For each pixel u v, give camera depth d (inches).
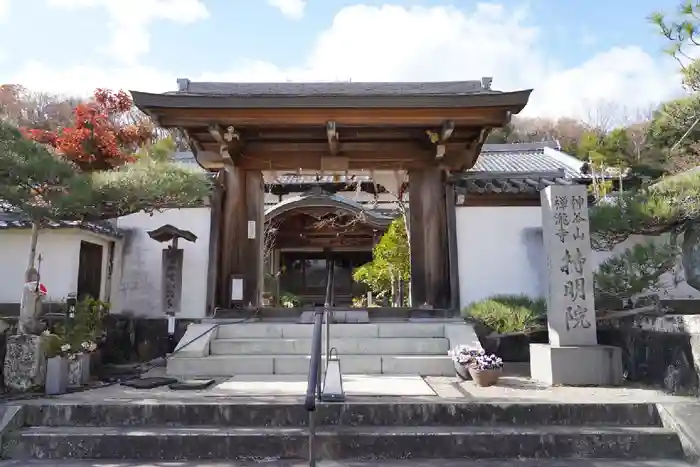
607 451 180.7
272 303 665.0
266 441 179.3
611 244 289.3
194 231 391.5
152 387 236.8
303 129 353.4
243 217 380.8
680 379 227.5
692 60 215.0
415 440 180.1
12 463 174.1
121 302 388.5
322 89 364.5
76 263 355.6
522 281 373.7
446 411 194.5
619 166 553.3
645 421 194.9
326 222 696.4
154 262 392.2
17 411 192.7
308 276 834.8
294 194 705.0
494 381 240.7
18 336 231.9
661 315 249.0
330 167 385.7
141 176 269.7
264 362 279.0
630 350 273.9
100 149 384.2
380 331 314.0
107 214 275.4
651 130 265.0
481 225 382.6
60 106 686.5
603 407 195.9
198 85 364.2
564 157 609.6
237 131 350.0
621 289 272.1
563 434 181.5
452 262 374.9
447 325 314.2
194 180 290.7
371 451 179.0
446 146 380.2
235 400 202.7
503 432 182.5
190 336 306.0
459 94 315.6
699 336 216.5
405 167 389.1
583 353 247.4
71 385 238.7
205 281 383.2
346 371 279.0
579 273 263.1
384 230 663.1
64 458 178.9
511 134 1325.0
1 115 295.3
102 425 193.3
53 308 338.3
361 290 827.4
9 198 245.3
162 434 180.4
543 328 324.5
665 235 368.8
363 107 318.3
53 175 243.3
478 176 403.2
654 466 169.9
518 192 379.2
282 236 770.2
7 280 356.5
